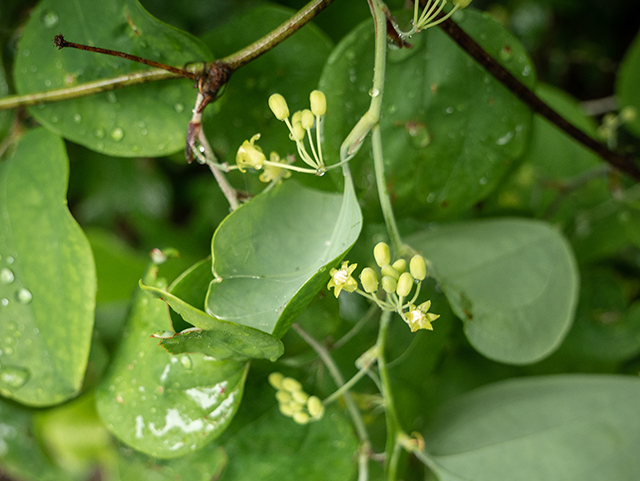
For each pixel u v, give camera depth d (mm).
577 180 399
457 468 334
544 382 348
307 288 270
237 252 285
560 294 332
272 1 404
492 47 321
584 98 531
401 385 348
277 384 315
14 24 353
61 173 319
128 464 340
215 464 325
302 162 322
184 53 307
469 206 338
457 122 326
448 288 326
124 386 310
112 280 417
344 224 283
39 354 317
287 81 325
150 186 475
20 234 321
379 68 284
